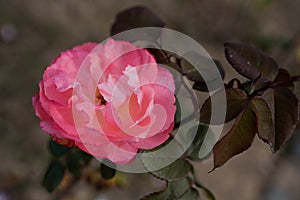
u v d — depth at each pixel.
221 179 1.52
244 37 1.65
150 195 0.68
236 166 1.56
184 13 1.62
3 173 1.39
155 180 1.44
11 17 1.48
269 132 0.64
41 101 0.63
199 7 1.63
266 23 1.69
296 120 0.65
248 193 1.55
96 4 1.55
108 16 1.55
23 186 1.39
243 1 1.66
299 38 1.62
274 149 0.65
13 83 1.45
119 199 1.41
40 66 1.47
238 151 0.64
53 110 0.62
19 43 1.47
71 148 0.76
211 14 1.64
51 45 1.49
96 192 1.35
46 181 0.78
